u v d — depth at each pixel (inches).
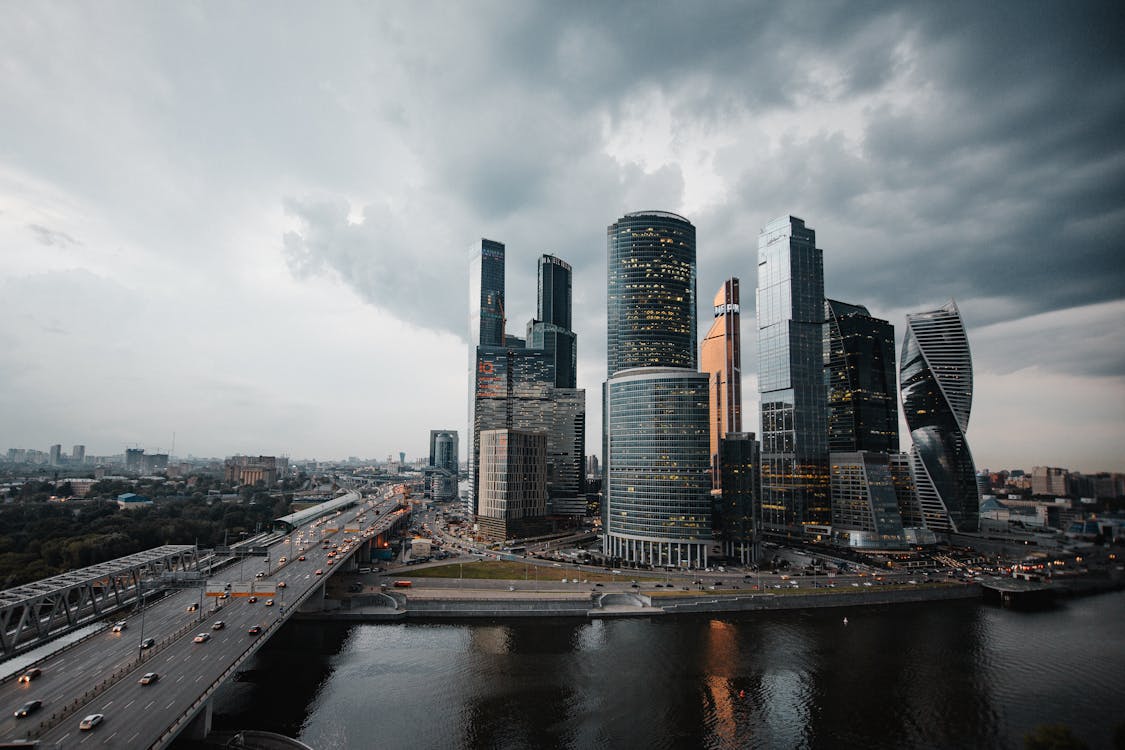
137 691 4800.7
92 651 5762.8
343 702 6574.8
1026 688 7485.2
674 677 7583.7
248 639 6146.7
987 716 6722.4
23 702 4544.8
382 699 6678.2
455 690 6973.4
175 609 7372.1
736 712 6683.1
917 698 7145.7
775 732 6264.8
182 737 5246.1
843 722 6515.8
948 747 6043.3
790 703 6948.8
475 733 6003.9
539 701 6771.7
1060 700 7140.8
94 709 4458.7
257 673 7367.1
